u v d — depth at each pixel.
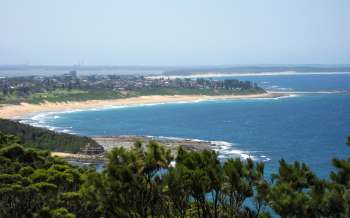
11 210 44.72
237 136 169.62
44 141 125.31
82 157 119.62
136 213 27.36
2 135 70.25
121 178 27.08
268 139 161.12
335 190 23.58
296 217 23.27
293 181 25.34
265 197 25.84
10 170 51.97
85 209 41.19
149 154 27.89
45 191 45.72
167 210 28.08
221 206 28.31
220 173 26.84
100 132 184.50
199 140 158.75
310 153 131.50
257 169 27.27
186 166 28.02
